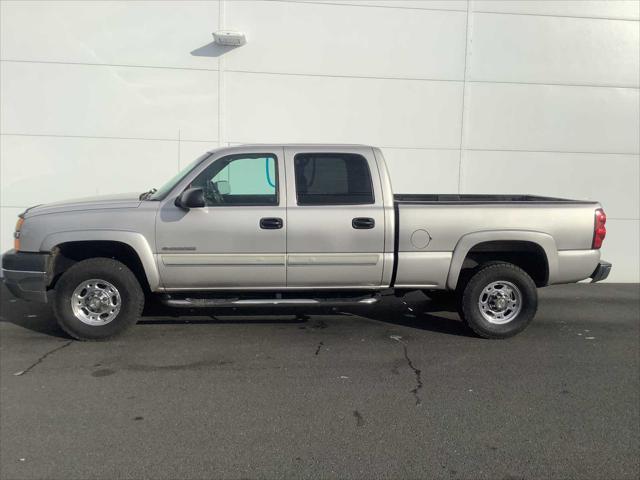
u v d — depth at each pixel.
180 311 6.96
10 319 6.55
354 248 5.72
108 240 5.54
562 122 9.34
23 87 8.62
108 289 5.66
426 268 5.80
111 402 4.27
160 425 3.89
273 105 8.98
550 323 6.73
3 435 3.73
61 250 5.79
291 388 4.58
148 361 5.18
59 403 4.24
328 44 8.95
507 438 3.76
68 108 8.72
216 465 3.38
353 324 6.53
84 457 3.46
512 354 5.52
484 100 9.23
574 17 9.15
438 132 9.22
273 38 8.88
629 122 9.40
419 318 6.85
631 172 9.50
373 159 5.82
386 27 8.98
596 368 5.14
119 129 8.83
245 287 5.78
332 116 9.08
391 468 3.37
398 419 4.03
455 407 4.24
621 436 3.80
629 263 9.64
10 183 8.73
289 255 5.68
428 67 9.09
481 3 9.04
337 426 3.91
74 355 5.31
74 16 8.57
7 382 4.64
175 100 8.86
